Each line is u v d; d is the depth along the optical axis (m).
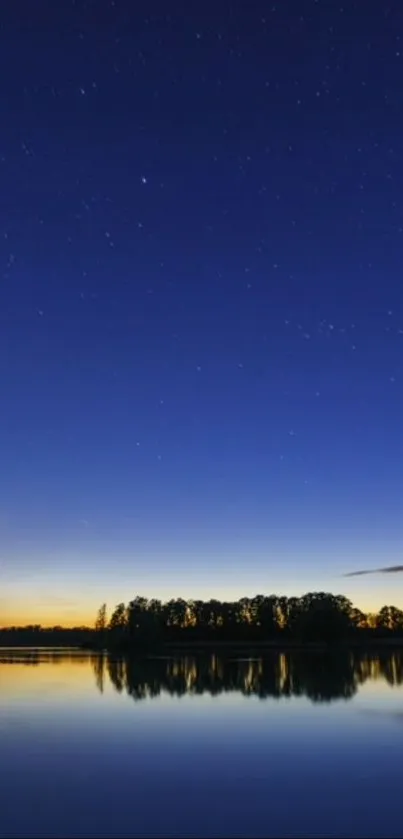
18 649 169.25
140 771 23.09
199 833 16.81
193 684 54.72
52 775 22.53
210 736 29.48
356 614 169.75
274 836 16.61
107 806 19.08
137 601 177.12
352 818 17.91
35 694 45.66
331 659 103.44
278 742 28.11
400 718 34.41
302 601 176.12
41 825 17.45
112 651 144.88
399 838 16.45
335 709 37.91
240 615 174.50
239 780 21.83
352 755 25.50
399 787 20.86
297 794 20.17
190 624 176.25
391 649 149.88
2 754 25.75
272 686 53.06
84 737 29.23
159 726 32.03
